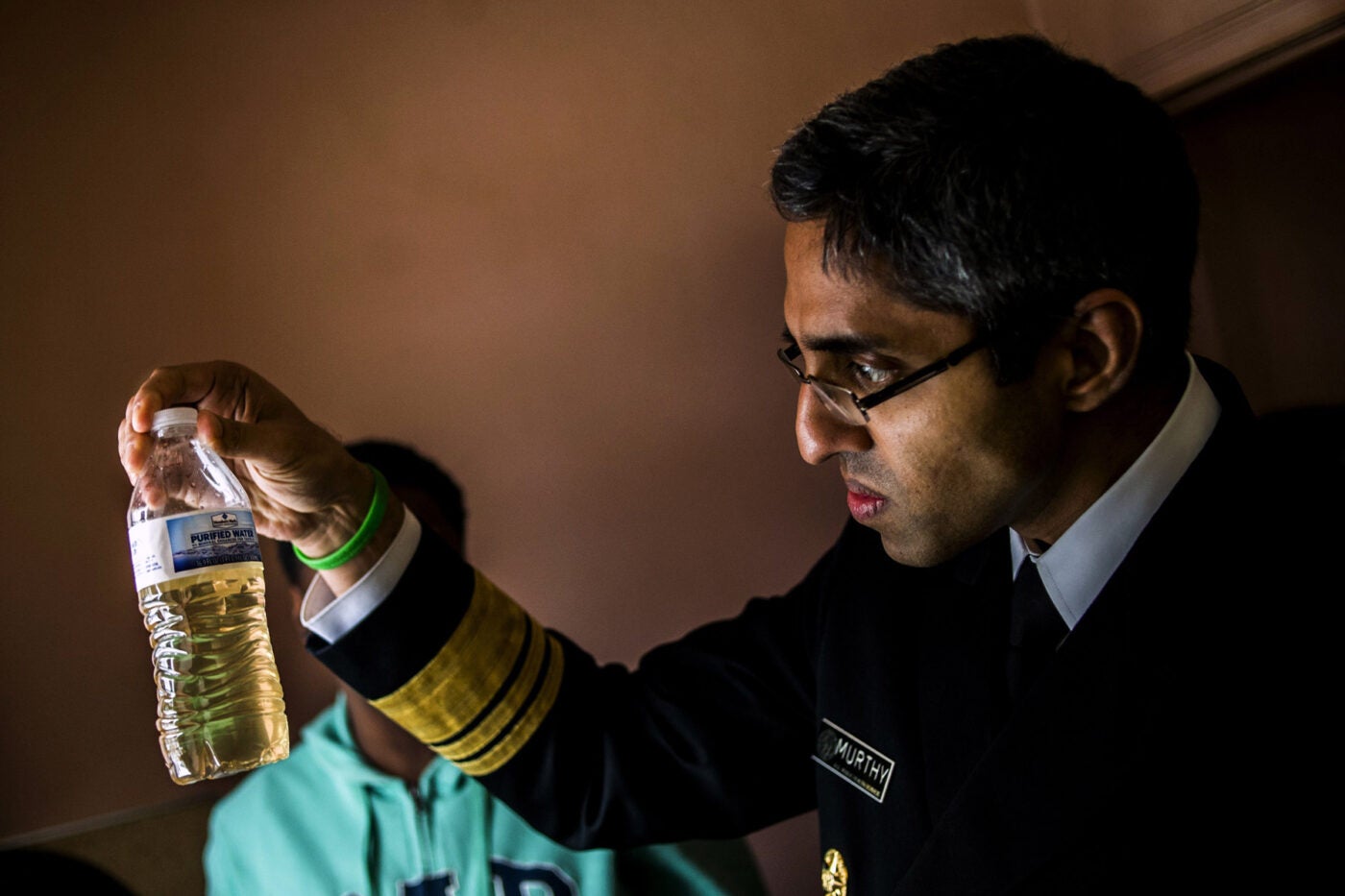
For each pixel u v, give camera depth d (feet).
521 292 7.24
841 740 3.76
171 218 6.69
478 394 7.13
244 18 6.88
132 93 6.67
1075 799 2.97
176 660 3.48
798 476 7.63
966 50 2.81
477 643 3.90
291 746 6.48
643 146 7.50
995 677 3.39
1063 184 2.64
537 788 4.06
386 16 7.12
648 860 6.16
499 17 7.30
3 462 6.37
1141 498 3.07
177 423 3.03
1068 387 2.85
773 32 7.75
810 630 4.20
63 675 6.38
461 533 5.99
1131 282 2.73
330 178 6.97
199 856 6.36
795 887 7.19
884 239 2.68
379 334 6.98
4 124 6.46
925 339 2.77
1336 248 7.54
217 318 6.72
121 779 6.40
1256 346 7.77
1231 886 2.76
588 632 7.23
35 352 6.45
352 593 3.74
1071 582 3.17
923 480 2.93
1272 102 7.53
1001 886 3.02
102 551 6.51
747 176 7.66
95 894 6.12
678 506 7.42
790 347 3.28
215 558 2.87
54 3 6.57
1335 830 2.66
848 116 2.75
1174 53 7.48
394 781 5.94
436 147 7.16
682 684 4.23
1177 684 2.91
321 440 3.49
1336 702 2.74
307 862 5.95
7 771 6.22
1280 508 3.03
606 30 7.47
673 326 7.49
